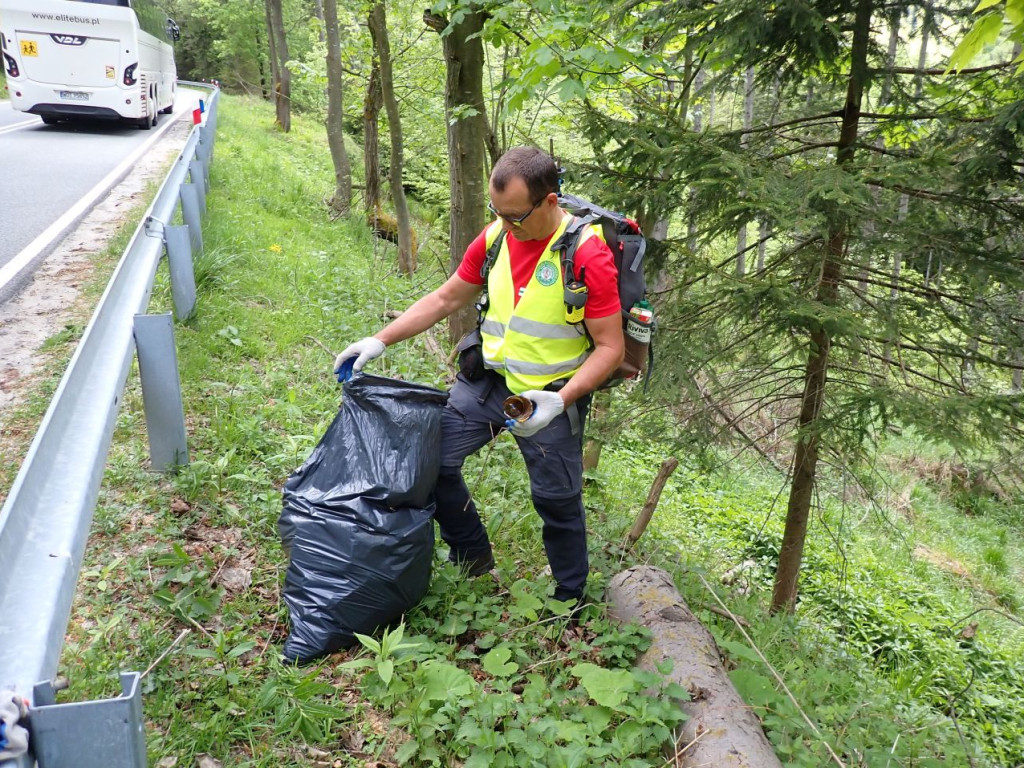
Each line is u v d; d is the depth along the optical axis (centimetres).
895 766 273
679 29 494
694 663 281
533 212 261
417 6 1341
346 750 235
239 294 643
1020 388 484
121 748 126
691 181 458
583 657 299
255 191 1168
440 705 250
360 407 290
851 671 448
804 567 816
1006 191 425
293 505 282
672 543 608
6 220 734
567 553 317
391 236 1296
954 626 764
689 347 496
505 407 260
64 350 460
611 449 841
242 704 238
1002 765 493
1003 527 1186
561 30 485
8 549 142
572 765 223
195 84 3638
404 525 277
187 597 277
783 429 551
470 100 615
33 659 130
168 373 351
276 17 2245
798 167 476
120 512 324
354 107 2242
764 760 237
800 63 484
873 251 461
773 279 450
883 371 495
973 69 454
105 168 1085
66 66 1412
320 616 267
